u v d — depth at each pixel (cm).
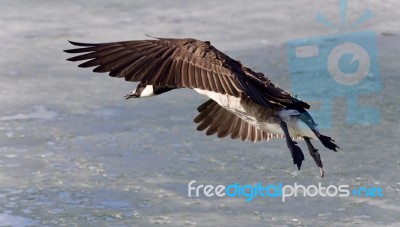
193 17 1892
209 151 1291
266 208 1118
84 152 1287
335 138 1322
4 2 2023
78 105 1466
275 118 728
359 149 1286
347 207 1118
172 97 1508
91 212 1102
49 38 1783
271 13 1911
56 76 1598
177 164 1245
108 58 584
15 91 1520
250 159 1266
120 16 1916
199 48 618
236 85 607
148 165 1242
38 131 1359
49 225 1062
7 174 1210
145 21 1870
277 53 1669
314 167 1244
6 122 1391
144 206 1120
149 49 603
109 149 1295
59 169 1229
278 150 1300
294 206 1124
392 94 1477
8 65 1644
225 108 745
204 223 1072
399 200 1134
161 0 2036
